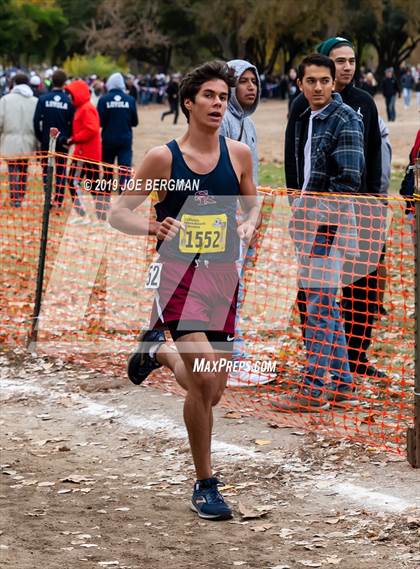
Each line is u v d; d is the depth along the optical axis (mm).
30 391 14734
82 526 10070
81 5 190250
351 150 13000
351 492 10664
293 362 15375
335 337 13531
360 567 9016
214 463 11727
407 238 22938
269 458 11758
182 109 10141
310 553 9367
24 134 31000
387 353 16047
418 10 135000
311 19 134250
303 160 13594
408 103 97500
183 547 9547
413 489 10633
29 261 21594
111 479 11430
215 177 10133
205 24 150500
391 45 152500
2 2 184000
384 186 15703
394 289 20031
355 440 12117
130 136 31828
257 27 136750
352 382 13688
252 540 9703
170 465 11828
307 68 13078
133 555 9359
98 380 14992
